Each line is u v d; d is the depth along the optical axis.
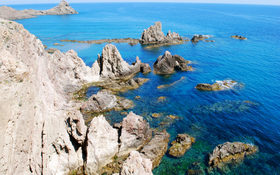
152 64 83.81
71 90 57.53
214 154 33.78
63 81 56.22
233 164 33.06
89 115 47.09
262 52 100.38
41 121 28.72
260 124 44.00
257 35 146.50
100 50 105.94
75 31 164.00
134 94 57.59
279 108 50.03
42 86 33.66
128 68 71.00
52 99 34.66
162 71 74.25
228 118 46.19
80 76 61.88
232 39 133.12
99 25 196.75
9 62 25.31
